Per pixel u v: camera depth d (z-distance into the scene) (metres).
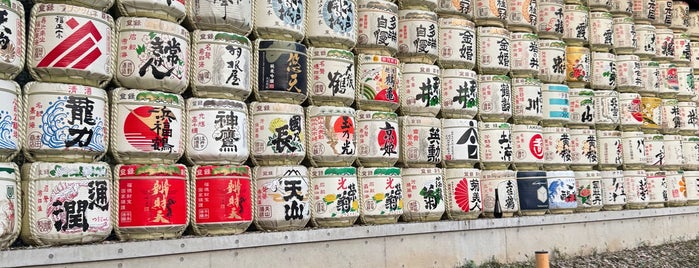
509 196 12.87
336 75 10.67
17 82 8.38
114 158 8.73
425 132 11.73
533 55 13.77
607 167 15.31
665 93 17.23
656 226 16.16
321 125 10.45
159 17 9.09
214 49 9.44
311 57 10.71
